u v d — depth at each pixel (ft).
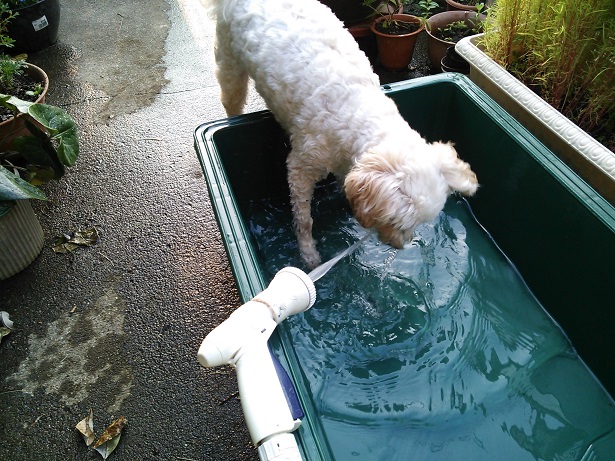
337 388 2.35
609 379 2.33
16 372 2.64
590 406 2.31
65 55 4.87
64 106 4.30
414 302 2.70
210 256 3.15
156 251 3.19
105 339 2.76
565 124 2.77
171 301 2.92
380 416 2.25
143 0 5.73
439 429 2.22
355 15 4.40
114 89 4.47
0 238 2.84
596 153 2.60
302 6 2.68
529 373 2.42
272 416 1.47
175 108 4.26
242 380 1.56
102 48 4.96
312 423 1.63
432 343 2.53
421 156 2.18
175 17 5.40
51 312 2.89
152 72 4.65
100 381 2.59
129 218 3.40
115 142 3.97
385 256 2.93
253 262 2.06
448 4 4.65
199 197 3.53
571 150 2.75
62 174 3.14
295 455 1.42
